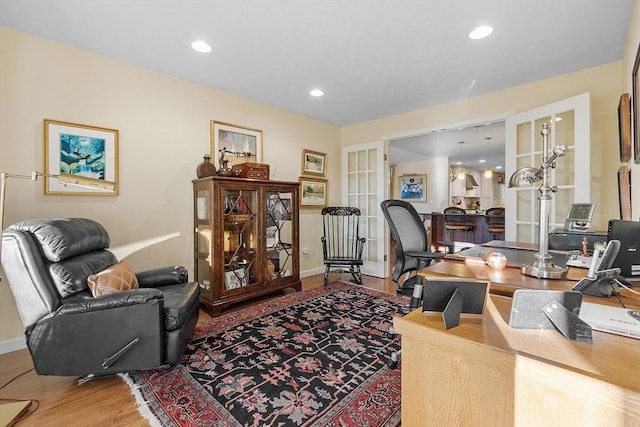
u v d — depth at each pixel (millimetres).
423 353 774
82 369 1645
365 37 2242
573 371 565
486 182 10797
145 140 2777
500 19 2025
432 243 6891
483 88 3234
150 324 1725
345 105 3812
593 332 752
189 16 1992
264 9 1918
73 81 2387
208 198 2863
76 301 1683
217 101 3295
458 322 791
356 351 2086
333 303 3096
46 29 2145
